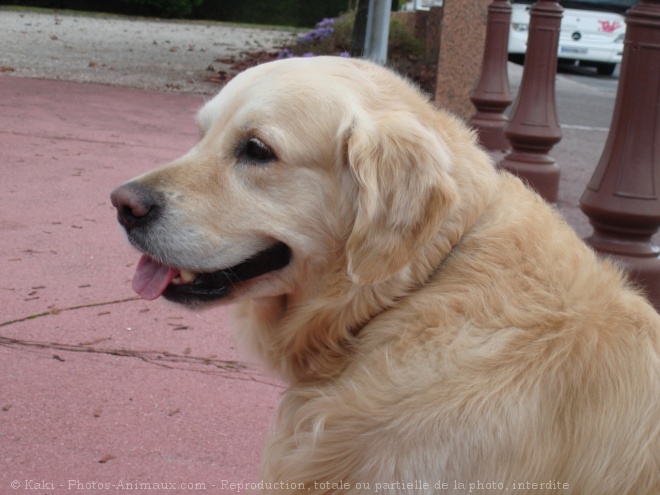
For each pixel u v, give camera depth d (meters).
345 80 1.22
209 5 12.36
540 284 1.16
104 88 4.66
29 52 5.90
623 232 1.80
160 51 6.69
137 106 4.19
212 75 5.40
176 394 1.52
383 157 1.16
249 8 12.50
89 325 1.69
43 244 2.05
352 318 1.20
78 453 1.38
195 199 1.20
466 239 1.19
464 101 4.34
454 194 1.15
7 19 8.73
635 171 1.77
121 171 2.83
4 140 3.14
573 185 3.21
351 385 1.16
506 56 3.59
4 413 1.44
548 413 1.11
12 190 2.49
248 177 1.20
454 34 4.23
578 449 1.11
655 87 1.75
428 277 1.18
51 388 1.50
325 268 1.21
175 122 3.86
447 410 1.11
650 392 1.11
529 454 1.10
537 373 1.12
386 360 1.15
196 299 1.24
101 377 1.55
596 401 1.11
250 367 1.62
